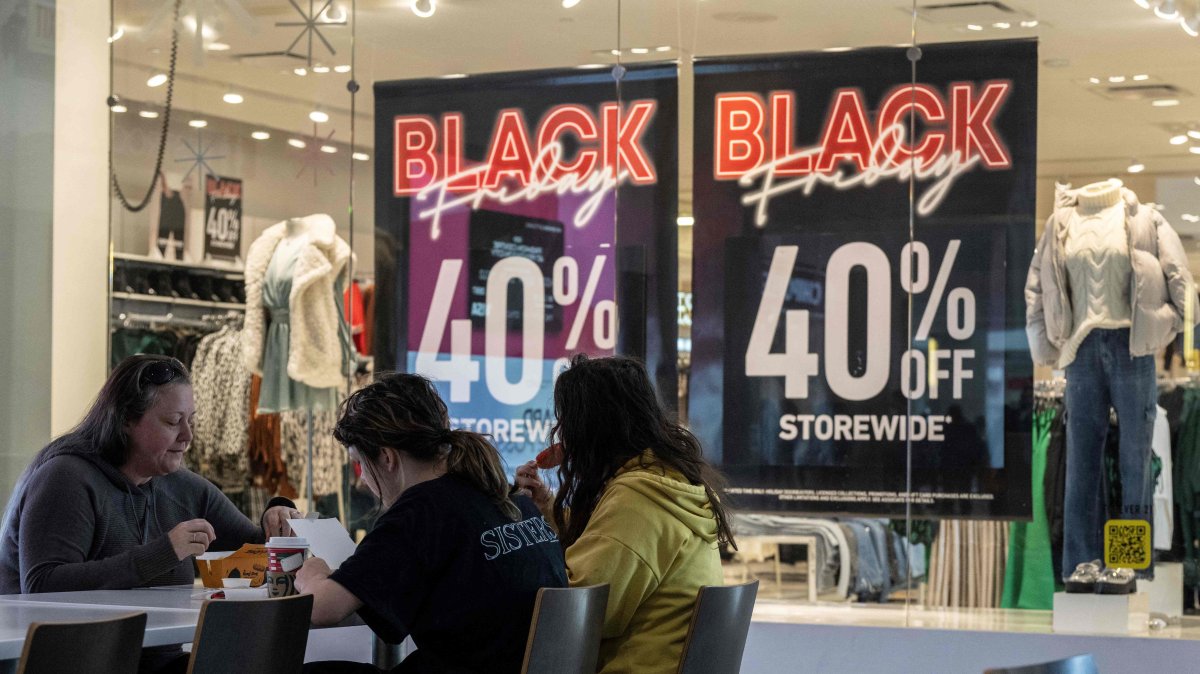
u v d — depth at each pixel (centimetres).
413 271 521
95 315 549
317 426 528
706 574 280
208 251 541
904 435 480
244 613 214
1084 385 467
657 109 501
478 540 243
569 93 509
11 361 553
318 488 527
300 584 246
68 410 549
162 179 545
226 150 538
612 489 275
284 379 531
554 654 238
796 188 490
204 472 537
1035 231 471
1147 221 462
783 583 488
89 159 550
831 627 482
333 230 529
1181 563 458
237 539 343
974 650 470
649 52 503
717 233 496
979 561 473
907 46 482
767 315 491
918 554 478
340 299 528
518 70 514
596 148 506
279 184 534
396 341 522
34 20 554
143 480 323
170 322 543
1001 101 473
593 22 508
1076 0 469
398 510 243
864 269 484
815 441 487
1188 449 458
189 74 543
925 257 480
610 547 268
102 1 549
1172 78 461
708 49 498
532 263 511
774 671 487
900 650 477
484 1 518
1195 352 459
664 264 500
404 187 523
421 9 522
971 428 475
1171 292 460
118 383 315
